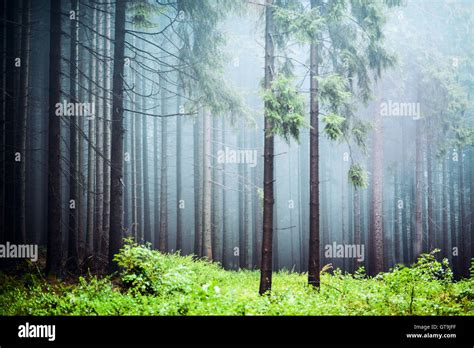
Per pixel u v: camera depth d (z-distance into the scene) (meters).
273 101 12.64
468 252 34.94
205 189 23.33
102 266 16.81
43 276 14.23
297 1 14.09
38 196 27.53
